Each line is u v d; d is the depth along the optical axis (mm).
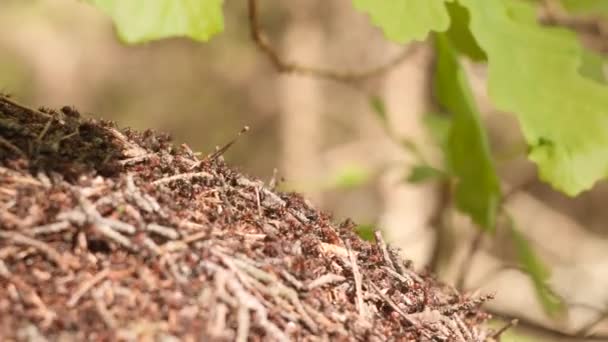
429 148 1901
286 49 3297
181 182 1079
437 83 1269
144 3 979
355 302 1067
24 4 3518
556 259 2982
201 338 988
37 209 1012
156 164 1080
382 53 3088
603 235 3338
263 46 1366
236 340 995
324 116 3393
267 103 3654
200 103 3770
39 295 989
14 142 1057
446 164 1448
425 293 1115
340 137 3367
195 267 1016
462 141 1281
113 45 3711
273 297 1023
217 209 1077
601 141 1051
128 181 1045
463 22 1139
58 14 3549
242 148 3627
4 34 3482
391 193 2492
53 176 1035
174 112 3768
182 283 1006
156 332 985
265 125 3637
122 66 3760
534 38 1065
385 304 1083
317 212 1132
